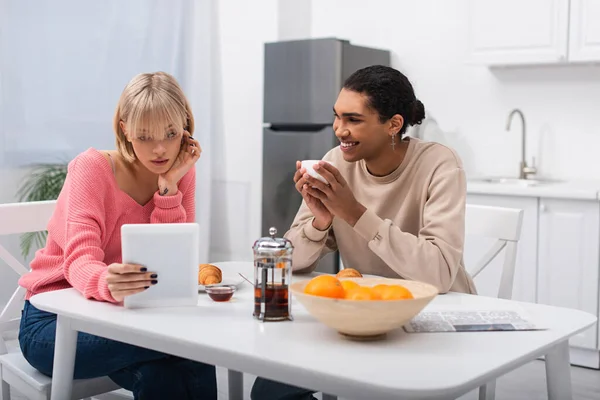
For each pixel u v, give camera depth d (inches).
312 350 48.1
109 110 166.6
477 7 154.8
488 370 44.3
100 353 66.4
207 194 190.1
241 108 200.4
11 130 148.9
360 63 171.0
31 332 72.4
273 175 177.8
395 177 78.2
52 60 155.1
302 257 76.4
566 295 133.9
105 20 164.6
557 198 133.6
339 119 75.4
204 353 50.1
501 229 86.2
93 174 71.9
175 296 60.6
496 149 166.9
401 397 41.1
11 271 149.8
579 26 142.6
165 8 177.2
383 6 181.5
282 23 192.1
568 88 156.7
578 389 120.5
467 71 169.5
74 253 67.3
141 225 59.5
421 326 54.2
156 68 176.6
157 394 67.9
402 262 67.4
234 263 81.3
